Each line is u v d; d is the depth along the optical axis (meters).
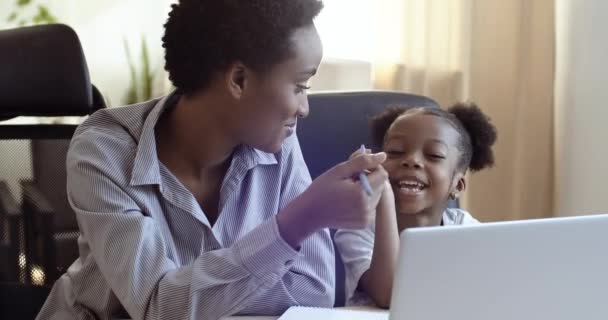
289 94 0.92
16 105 1.28
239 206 1.07
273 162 1.09
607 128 2.15
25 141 1.32
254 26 0.89
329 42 2.69
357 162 0.83
